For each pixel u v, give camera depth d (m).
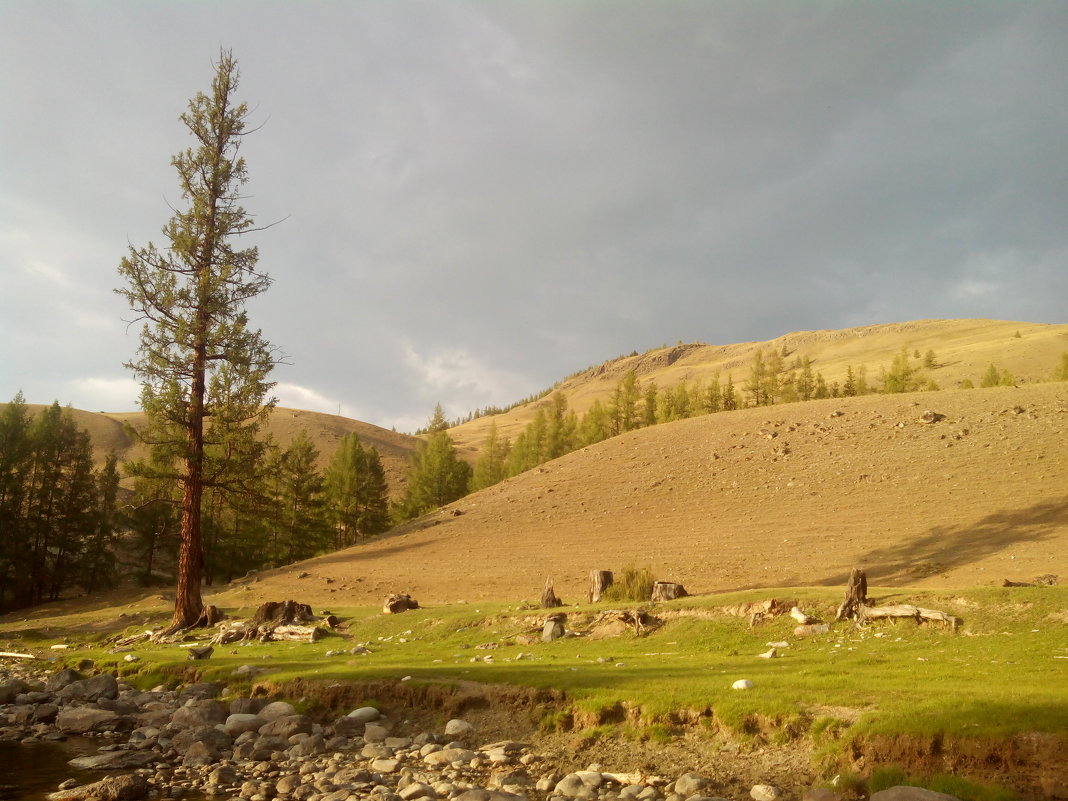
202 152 36.19
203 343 34.41
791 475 57.91
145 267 33.31
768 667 15.70
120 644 31.77
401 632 27.44
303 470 71.75
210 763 13.33
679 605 23.97
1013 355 166.25
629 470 69.75
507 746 12.48
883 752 9.22
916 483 50.12
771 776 9.92
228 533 66.06
